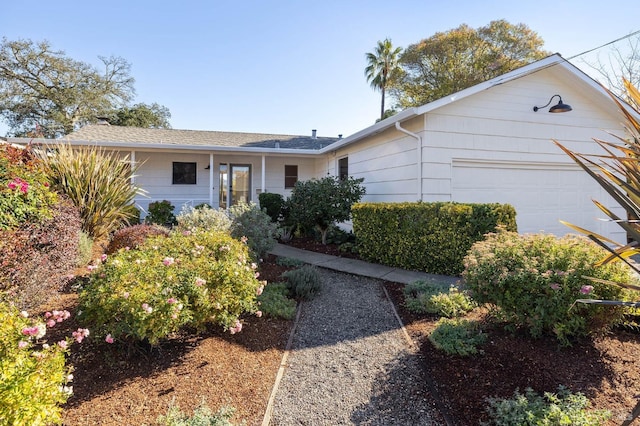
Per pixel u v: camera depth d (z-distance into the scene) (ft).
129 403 7.52
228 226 20.02
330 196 26.37
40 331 6.40
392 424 7.55
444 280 17.22
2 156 13.92
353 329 12.42
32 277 10.11
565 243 10.31
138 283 8.58
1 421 4.69
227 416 7.36
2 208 11.07
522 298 9.34
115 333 8.34
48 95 75.15
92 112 80.79
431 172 21.81
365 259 22.52
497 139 23.26
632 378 8.23
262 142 45.37
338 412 7.95
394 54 87.20
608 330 9.59
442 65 76.23
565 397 7.42
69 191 18.88
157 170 40.22
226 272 10.19
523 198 24.32
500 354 9.41
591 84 23.66
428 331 11.66
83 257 16.31
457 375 8.96
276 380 9.20
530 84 24.03
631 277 9.16
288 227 30.30
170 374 8.70
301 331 12.29
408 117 21.53
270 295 14.57
